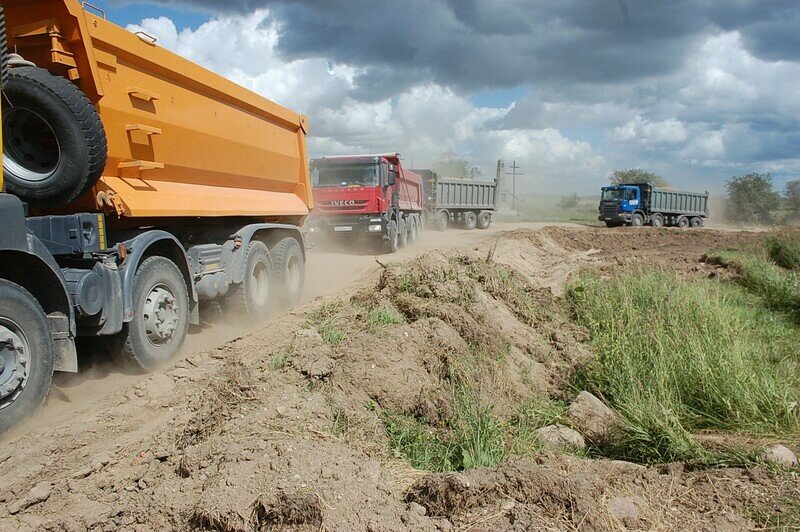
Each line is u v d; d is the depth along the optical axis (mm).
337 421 4574
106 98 6098
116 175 6414
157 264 6602
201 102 7879
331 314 7059
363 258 17562
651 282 9867
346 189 18422
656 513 3621
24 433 4777
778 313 10414
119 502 3658
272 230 10000
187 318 7164
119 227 6613
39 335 4949
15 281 5070
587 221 52094
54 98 5219
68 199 5547
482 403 5363
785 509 3697
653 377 6125
